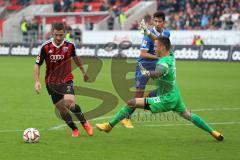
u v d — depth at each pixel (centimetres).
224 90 3844
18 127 2225
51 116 2547
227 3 8512
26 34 9175
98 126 1955
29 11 10056
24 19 9094
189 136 2036
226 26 8050
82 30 8725
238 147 1827
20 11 10094
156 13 2250
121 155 1683
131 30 8306
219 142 1919
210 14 8419
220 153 1723
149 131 2145
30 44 8394
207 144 1878
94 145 1845
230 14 8094
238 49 6975
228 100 3256
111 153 1712
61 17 9538
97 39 8331
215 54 7138
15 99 3250
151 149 1783
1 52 8656
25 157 1642
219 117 2569
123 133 2095
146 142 1912
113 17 9131
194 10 8600
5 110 2761
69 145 1839
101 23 9050
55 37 1956
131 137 2009
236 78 4831
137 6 9475
